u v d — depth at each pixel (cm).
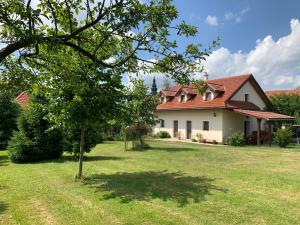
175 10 866
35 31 589
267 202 781
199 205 760
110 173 1237
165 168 1352
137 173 1228
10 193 908
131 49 962
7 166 1502
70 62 895
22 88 807
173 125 3662
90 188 968
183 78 954
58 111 1029
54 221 668
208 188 941
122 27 759
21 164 1576
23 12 561
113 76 931
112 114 1000
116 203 793
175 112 3616
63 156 1866
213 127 3069
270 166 1395
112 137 3225
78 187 985
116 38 927
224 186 967
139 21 779
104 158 1741
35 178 1142
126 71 964
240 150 2197
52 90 917
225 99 2959
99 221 663
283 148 2431
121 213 712
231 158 1709
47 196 872
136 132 2288
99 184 1023
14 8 591
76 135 1669
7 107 2272
